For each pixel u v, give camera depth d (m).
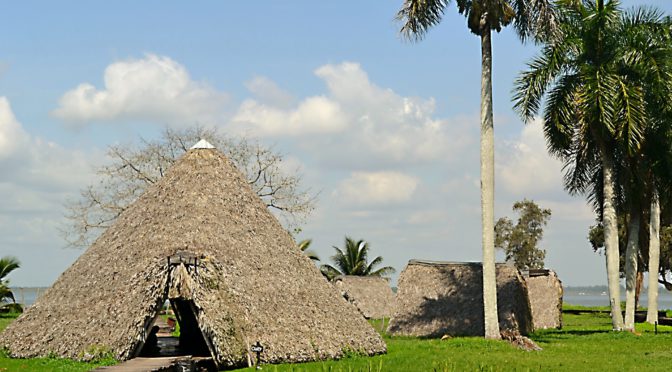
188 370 22.14
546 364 23.62
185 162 28.86
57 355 23.73
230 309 23.81
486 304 31.03
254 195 29.52
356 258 80.50
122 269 25.22
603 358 25.52
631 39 33.84
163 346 30.09
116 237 27.14
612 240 35.50
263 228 28.16
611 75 32.84
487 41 31.70
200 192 27.64
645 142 36.88
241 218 27.67
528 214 88.75
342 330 26.27
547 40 31.09
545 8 30.28
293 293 26.23
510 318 36.25
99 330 23.66
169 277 23.78
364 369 21.81
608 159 35.31
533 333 37.66
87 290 25.28
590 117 33.19
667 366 23.42
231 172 29.41
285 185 54.12
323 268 80.06
